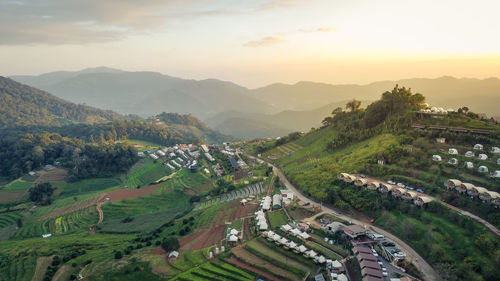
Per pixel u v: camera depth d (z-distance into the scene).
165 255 115.25
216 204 172.75
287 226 118.12
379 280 79.50
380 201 122.12
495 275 77.06
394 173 137.00
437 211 105.75
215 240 123.62
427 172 128.75
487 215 96.62
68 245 140.75
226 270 98.62
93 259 118.19
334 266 89.31
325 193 142.00
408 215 111.00
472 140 142.12
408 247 98.50
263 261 101.19
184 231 137.88
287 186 173.88
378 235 105.56
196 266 103.69
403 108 199.62
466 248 87.62
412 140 157.12
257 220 132.00
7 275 114.25
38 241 157.12
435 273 85.25
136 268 105.75
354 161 160.38
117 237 155.50
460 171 122.19
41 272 113.00
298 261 98.56
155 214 189.62
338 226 111.56
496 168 116.81
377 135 186.50
